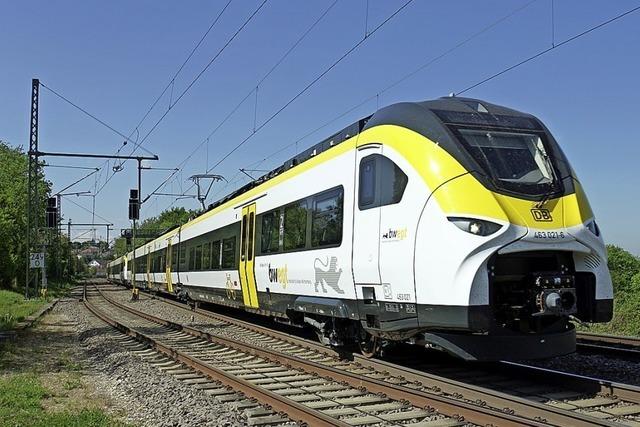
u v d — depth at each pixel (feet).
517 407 24.27
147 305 105.81
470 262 25.84
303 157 45.50
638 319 63.10
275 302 47.96
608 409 24.85
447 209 26.96
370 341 36.65
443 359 37.42
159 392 31.45
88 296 143.23
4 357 44.91
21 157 201.16
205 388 31.78
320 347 42.78
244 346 44.11
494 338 26.35
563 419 22.16
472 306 25.59
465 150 28.02
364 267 32.71
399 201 29.91
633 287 91.09
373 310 32.40
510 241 25.86
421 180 28.63
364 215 33.14
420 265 27.94
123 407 29.60
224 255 64.23
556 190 27.89
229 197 67.82
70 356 47.55
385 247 30.78
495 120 30.35
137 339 54.19
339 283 35.81
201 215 82.74
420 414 24.95
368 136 33.65
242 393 29.96
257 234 52.29
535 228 26.43
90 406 29.71
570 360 37.37
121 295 147.23
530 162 28.78
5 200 163.53
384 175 31.48
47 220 114.21
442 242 26.81
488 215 26.08
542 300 26.43
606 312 27.89
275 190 48.37
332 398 28.50
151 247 135.85
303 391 30.12
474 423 23.29
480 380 31.22
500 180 27.27
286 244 44.91
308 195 41.29
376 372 34.27
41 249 158.40
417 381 30.66
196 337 55.47
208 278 72.02
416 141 29.76
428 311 27.63
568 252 27.55
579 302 28.19
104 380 37.11
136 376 36.50
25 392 31.78
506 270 27.35
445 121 29.48
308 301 40.73
